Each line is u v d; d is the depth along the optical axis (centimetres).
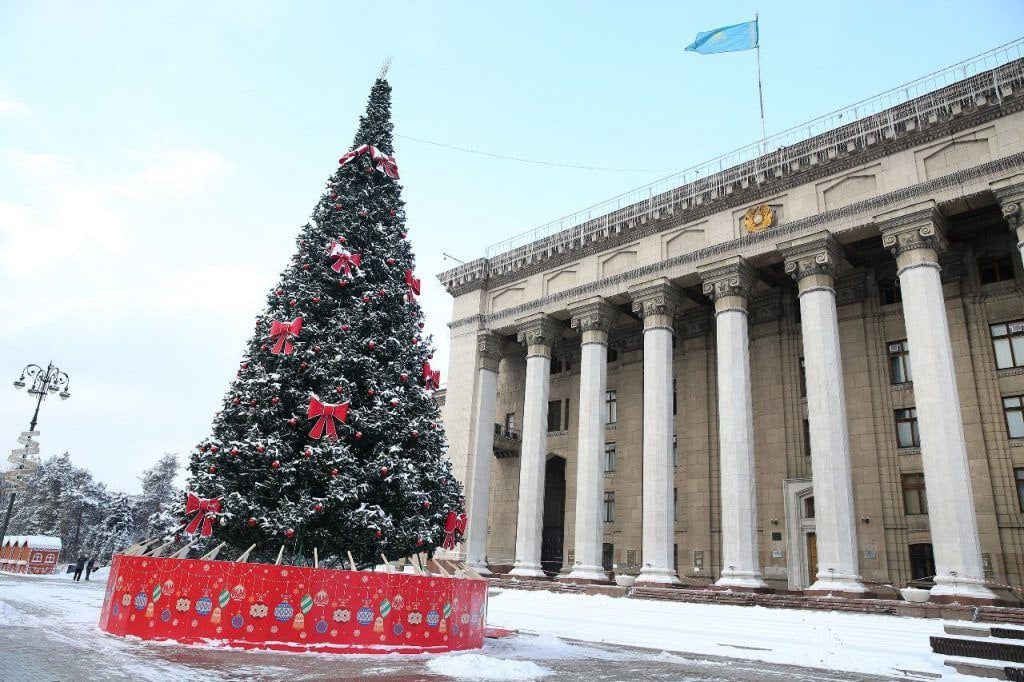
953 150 2616
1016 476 2553
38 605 1673
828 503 2502
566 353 4256
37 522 8719
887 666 1320
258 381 1489
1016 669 1165
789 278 3316
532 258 3947
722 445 2844
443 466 1695
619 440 3856
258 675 839
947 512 2258
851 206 2788
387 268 1786
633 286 3400
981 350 2742
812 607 2284
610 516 3781
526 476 3547
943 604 2117
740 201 3159
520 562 3406
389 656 1073
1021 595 2398
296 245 1741
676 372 3709
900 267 2617
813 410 2642
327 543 1473
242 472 1436
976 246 2858
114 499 8019
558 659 1210
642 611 2266
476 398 3997
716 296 3080
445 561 1412
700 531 3347
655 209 3406
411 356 1717
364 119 2008
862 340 3053
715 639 1717
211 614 1070
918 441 2823
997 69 2506
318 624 1085
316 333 1581
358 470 1495
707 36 3584
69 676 753
